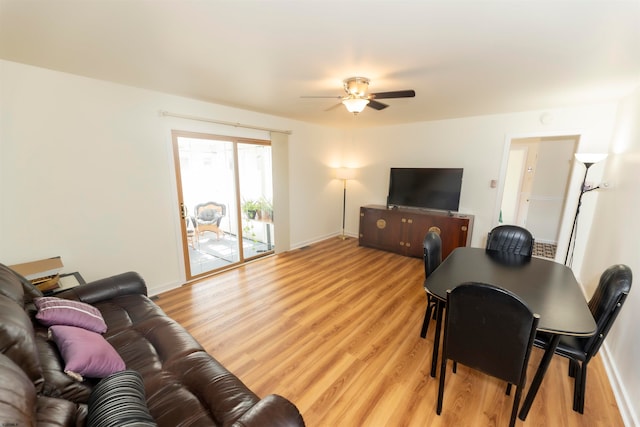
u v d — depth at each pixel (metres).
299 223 4.85
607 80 2.26
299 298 2.93
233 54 1.85
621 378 1.69
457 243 3.92
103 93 2.46
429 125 4.40
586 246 3.31
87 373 1.18
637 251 1.82
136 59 1.95
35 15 1.35
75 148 2.36
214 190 3.64
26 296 1.61
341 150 5.52
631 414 1.47
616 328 1.94
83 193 2.44
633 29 1.43
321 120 4.43
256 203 4.27
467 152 4.09
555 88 2.51
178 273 3.22
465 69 2.07
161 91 2.80
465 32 1.52
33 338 1.09
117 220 2.68
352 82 2.30
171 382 1.25
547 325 1.33
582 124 3.20
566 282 1.83
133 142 2.70
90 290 1.96
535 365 1.96
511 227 2.57
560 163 5.05
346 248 4.86
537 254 4.61
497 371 1.36
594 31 1.47
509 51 1.75
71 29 1.51
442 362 1.50
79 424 0.94
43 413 0.84
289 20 1.41
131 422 0.81
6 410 0.61
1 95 1.99
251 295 3.00
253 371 1.86
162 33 1.56
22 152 2.11
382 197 5.15
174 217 3.12
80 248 2.47
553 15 1.33
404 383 1.77
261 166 4.20
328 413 1.54
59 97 2.23
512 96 2.80
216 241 3.87
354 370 1.88
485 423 1.49
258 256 4.29
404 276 3.55
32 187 2.18
